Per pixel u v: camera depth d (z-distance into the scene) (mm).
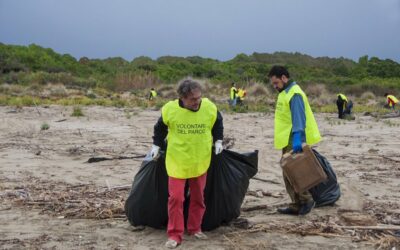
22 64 55969
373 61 71438
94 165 9461
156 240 5160
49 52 65250
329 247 4996
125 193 7043
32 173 8617
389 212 6141
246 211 6230
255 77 57625
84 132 14984
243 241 5137
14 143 12258
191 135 4910
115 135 14367
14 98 29391
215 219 5383
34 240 5141
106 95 38594
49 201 6559
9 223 5672
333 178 6473
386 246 4992
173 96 38656
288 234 5367
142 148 11789
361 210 6207
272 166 9641
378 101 38531
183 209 5383
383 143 13289
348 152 11578
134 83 46594
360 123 19594
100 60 69812
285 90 5797
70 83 46094
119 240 5156
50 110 23312
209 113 4992
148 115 21641
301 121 5562
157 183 5285
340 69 68562
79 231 5422
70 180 8078
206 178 5297
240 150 11727
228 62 73062
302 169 5488
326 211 6195
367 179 8336
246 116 22516
